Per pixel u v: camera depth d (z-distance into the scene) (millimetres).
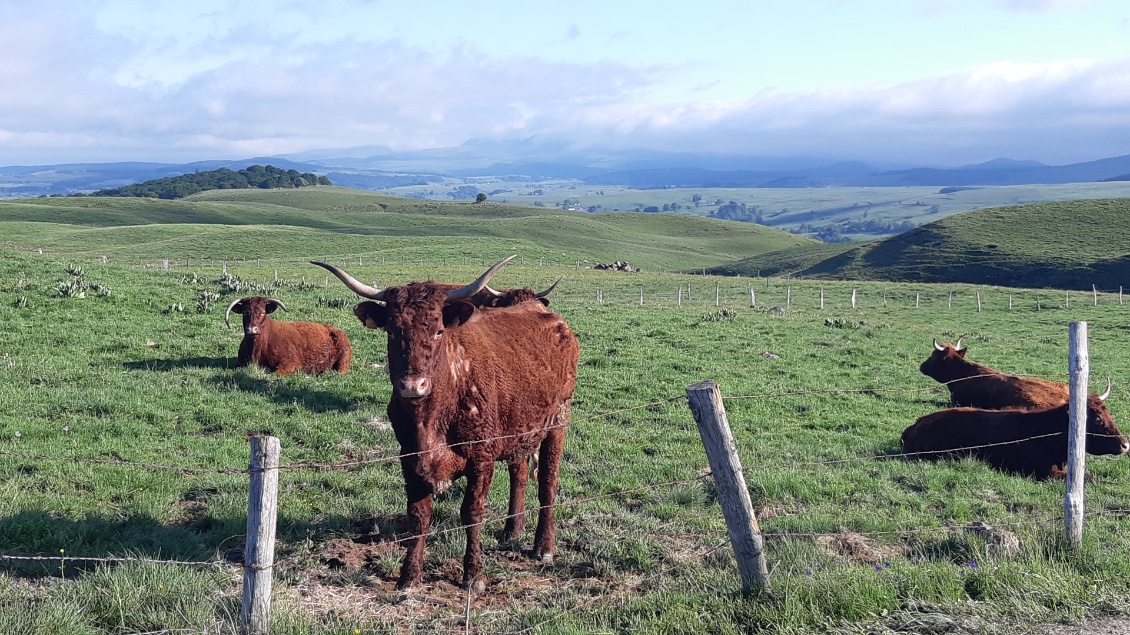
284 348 17266
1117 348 29766
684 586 7000
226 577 7035
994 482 11172
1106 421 11609
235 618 5859
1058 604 6156
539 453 8578
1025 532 7961
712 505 9820
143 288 25766
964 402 15570
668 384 18281
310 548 8109
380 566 7766
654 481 10750
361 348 20594
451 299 7230
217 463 10711
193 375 15961
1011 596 6215
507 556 8227
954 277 98500
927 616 5949
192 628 5836
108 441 11211
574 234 161125
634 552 8117
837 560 7770
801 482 10734
